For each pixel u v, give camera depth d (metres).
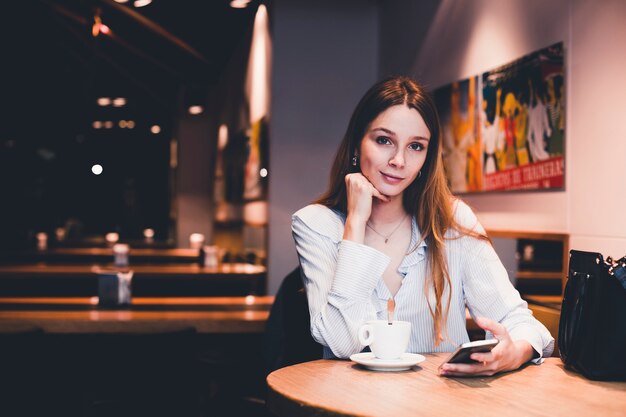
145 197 12.84
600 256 1.63
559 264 3.43
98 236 12.84
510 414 1.31
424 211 2.02
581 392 1.49
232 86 9.01
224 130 9.93
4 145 12.30
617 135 3.05
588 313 1.64
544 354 1.87
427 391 1.48
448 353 1.95
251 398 3.17
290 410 1.42
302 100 6.06
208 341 3.89
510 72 3.96
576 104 3.37
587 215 3.26
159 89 11.14
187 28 7.44
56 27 8.91
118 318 3.45
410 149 1.94
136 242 12.15
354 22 6.14
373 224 2.05
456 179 4.64
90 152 12.78
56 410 3.39
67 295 5.99
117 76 10.63
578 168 3.34
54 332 3.38
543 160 3.62
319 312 1.89
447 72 4.80
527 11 3.82
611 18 3.11
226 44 7.80
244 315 3.61
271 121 6.03
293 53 6.06
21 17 8.43
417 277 1.99
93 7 7.73
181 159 11.78
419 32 5.24
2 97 11.02
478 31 4.37
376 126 1.93
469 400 1.41
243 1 6.17
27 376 3.08
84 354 3.08
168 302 4.11
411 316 1.98
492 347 1.62
